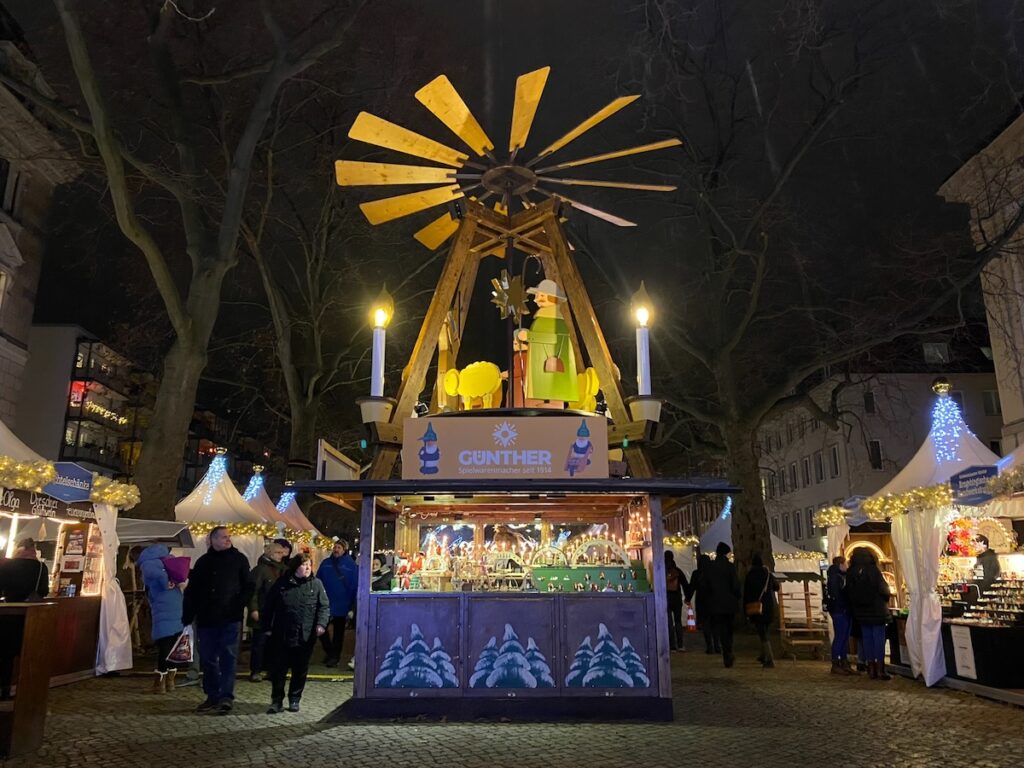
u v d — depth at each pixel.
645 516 8.59
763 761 5.90
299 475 20.14
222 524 14.30
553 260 10.23
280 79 13.75
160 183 13.94
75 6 12.28
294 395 20.81
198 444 69.56
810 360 19.56
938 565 10.16
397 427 8.52
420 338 9.20
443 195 9.95
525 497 9.04
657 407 8.35
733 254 20.22
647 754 6.11
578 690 7.55
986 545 12.40
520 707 7.51
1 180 29.78
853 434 40.06
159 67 14.38
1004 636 8.93
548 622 7.71
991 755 6.11
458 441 7.92
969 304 19.38
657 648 7.66
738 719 7.62
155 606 9.34
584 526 10.25
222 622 7.96
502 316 9.61
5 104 26.45
